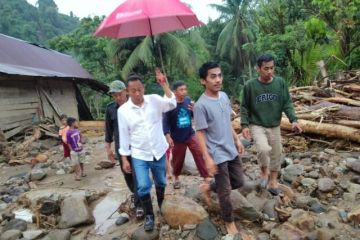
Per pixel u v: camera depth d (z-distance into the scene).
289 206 4.00
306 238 3.34
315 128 6.10
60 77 13.31
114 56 24.22
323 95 7.62
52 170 7.07
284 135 6.54
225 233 3.54
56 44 28.67
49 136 10.63
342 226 3.54
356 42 11.00
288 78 12.48
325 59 11.68
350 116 6.07
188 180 5.33
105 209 4.75
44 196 5.05
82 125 14.98
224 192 3.35
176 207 3.82
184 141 4.67
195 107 3.29
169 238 3.62
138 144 3.58
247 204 3.72
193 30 27.12
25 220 4.61
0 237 4.02
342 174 4.73
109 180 6.04
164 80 3.69
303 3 12.38
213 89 3.27
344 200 4.10
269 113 4.02
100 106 32.16
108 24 3.44
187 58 22.78
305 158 5.50
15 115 11.49
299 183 4.52
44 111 13.36
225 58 33.31
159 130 3.67
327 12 10.42
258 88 3.97
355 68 11.07
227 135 3.37
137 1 3.38
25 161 8.11
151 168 3.79
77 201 4.54
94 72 29.00
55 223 4.45
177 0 3.50
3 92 10.98
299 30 11.62
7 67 11.00
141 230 3.71
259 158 4.10
